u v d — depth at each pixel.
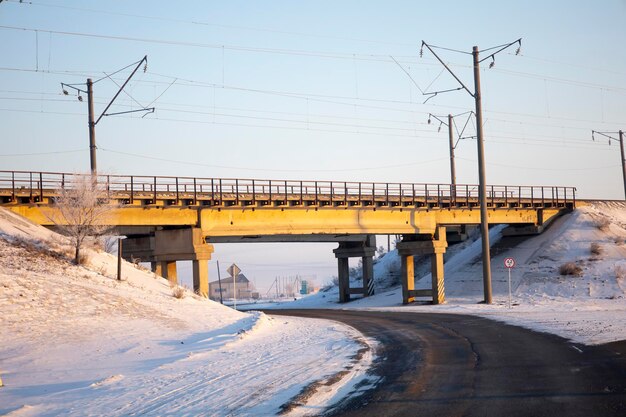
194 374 17.08
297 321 37.00
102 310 27.94
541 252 59.28
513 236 66.50
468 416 10.52
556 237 61.66
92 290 30.20
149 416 11.92
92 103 36.03
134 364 19.64
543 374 14.38
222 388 14.59
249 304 90.88
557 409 10.70
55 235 37.03
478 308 42.81
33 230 35.69
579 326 25.17
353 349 21.42
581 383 13.02
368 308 51.91
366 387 13.89
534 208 63.75
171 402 13.20
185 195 42.62
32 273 29.83
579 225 62.97
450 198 57.78
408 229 55.09
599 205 72.06
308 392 13.49
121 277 34.88
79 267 33.41
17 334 23.14
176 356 21.05
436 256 55.50
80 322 25.73
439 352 19.39
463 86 45.94
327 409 11.79
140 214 40.81
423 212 56.25
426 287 65.06
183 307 33.16
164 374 17.34
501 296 52.19
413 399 12.23
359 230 52.25
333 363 18.03
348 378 15.24
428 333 26.00
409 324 31.30
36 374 18.16
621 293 47.41
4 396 15.09
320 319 38.34
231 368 17.91
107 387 15.64
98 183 35.84
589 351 17.80
